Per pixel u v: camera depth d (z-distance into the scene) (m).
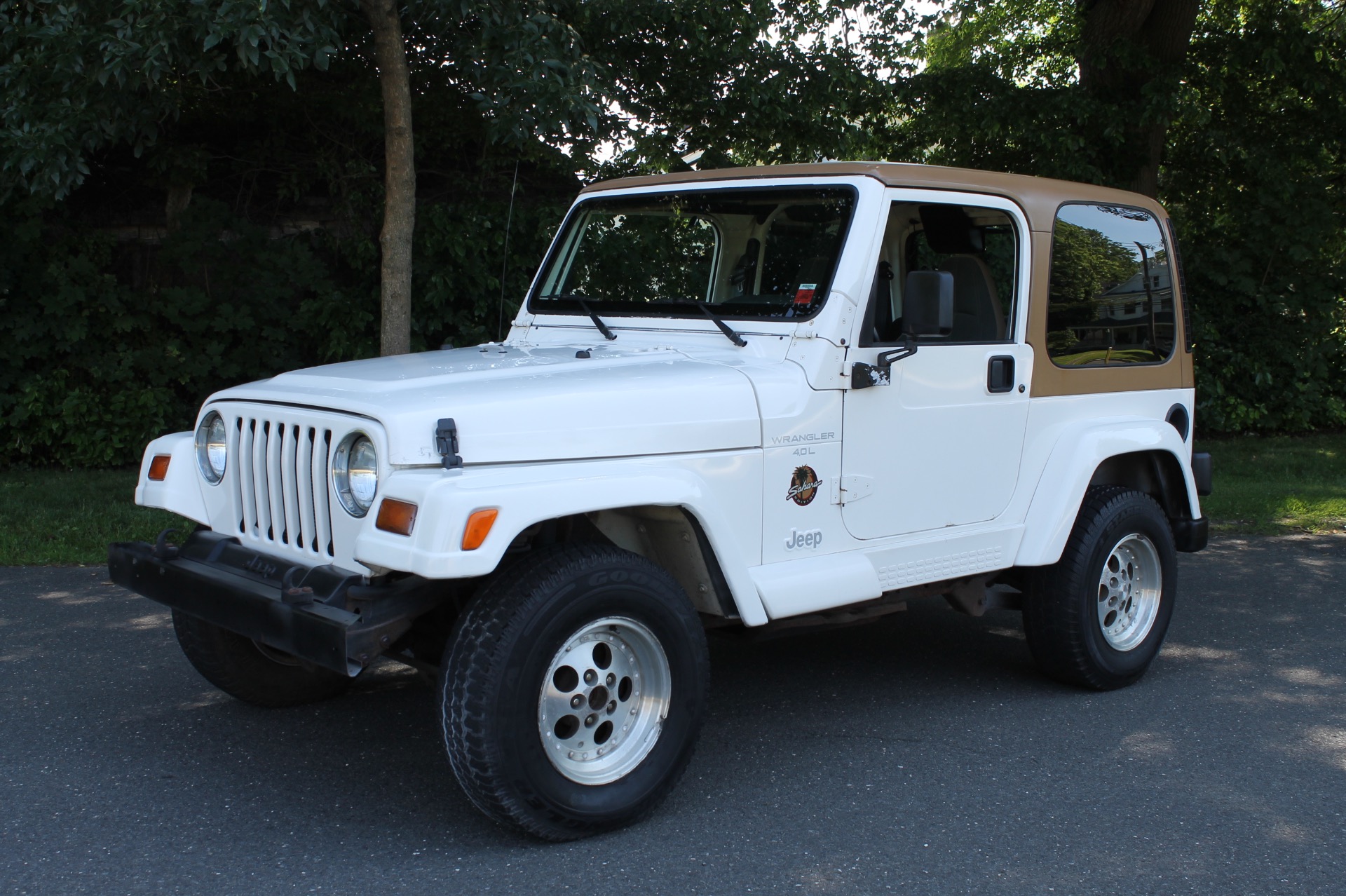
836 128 10.18
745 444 3.60
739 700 4.65
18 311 9.33
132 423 9.55
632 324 4.28
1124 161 11.84
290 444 3.37
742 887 3.06
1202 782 3.79
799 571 3.75
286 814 3.48
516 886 3.05
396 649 3.71
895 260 4.11
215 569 3.51
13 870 3.10
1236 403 12.99
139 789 3.65
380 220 10.16
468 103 9.94
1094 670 4.65
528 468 3.15
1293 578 6.85
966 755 4.04
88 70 6.89
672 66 9.75
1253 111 12.98
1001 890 3.05
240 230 9.81
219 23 6.05
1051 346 4.51
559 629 3.11
